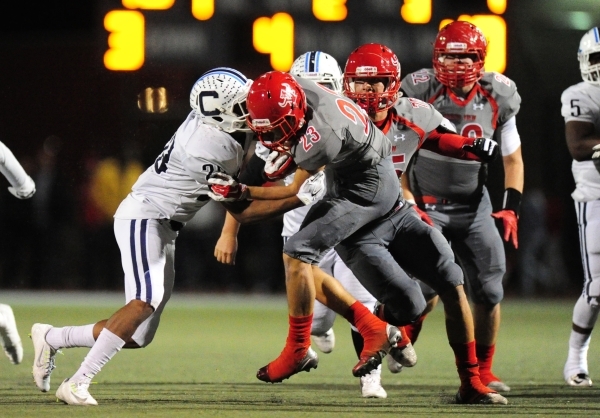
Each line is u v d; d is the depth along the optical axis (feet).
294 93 51.01
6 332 64.39
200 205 56.95
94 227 157.69
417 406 55.98
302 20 126.31
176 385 66.08
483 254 65.41
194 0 127.34
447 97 67.36
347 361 81.87
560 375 73.20
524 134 162.40
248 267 160.04
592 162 70.28
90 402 54.70
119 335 55.11
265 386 66.13
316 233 54.95
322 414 52.06
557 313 131.44
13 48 174.81
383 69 57.62
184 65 128.06
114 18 127.65
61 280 158.92
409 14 125.80
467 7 124.67
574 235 167.94
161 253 56.39
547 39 146.20
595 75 69.62
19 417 49.90
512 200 67.56
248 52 127.65
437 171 65.72
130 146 152.97
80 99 171.53
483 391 57.26
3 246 158.20
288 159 54.13
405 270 58.18
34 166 157.28
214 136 54.19
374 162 54.08
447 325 57.41
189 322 117.19
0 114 175.32
